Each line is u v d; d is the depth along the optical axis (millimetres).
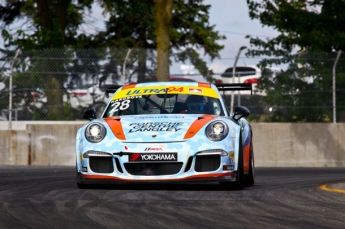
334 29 69938
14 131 59031
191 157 27688
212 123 29000
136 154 27656
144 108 31734
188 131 28438
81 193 26766
